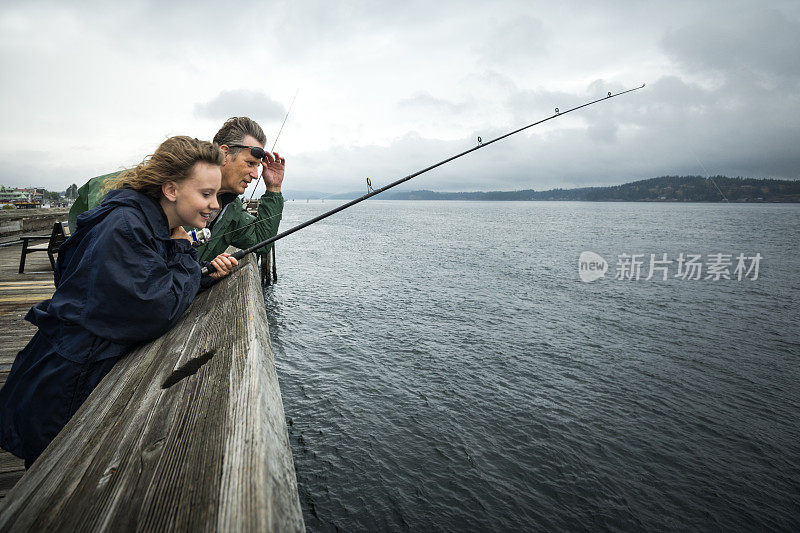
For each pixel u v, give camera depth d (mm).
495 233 47062
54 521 606
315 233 45219
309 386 8008
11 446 1177
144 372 1077
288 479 705
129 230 1119
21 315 4074
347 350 9969
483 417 6992
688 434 6750
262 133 2121
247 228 2277
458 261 24875
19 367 1217
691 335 11695
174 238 1376
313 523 4664
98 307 1104
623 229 55062
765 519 5012
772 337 11633
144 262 1143
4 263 7043
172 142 1258
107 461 733
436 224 63812
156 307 1163
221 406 833
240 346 1097
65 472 722
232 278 1919
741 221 78438
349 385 8062
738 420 7215
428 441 6254
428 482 5355
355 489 5195
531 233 47594
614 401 7754
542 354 9977
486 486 5324
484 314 13383
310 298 15273
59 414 1142
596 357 9883
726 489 5484
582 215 106750
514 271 21609
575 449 6207
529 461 5879
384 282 18344
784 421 7219
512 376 8680
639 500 5223
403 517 4770
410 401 7469
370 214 106000
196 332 1299
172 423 817
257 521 530
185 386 952
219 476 637
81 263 1109
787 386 8547
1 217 10695
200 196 1285
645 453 6184
